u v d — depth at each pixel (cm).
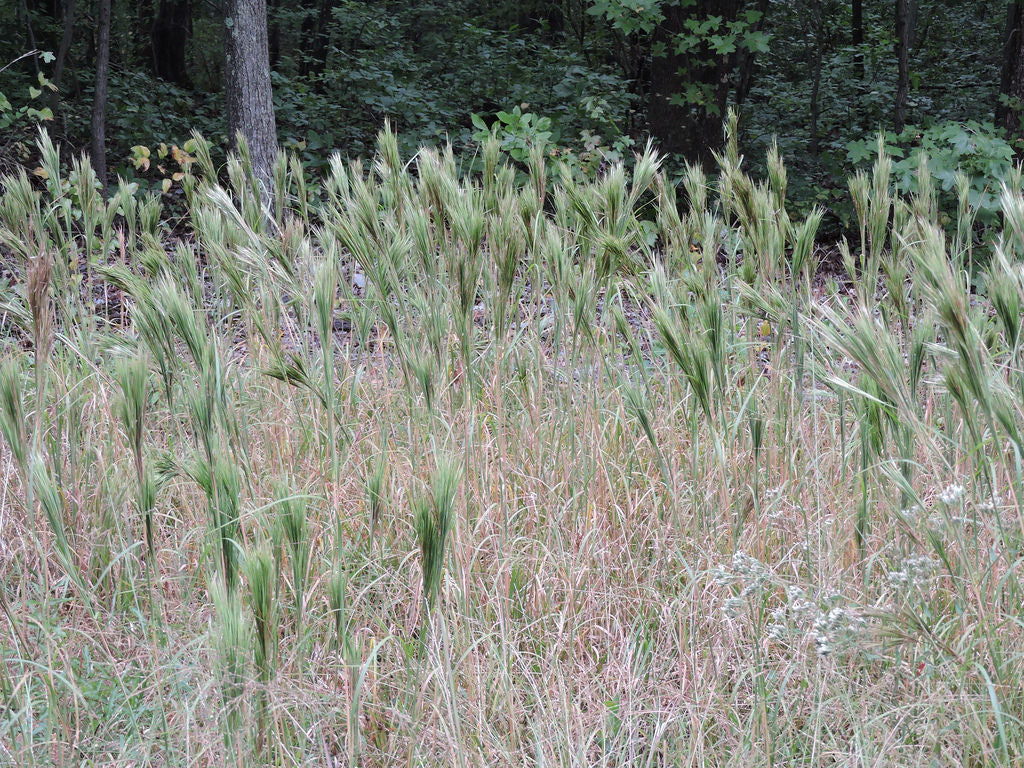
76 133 1209
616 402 379
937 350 202
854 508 296
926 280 221
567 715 230
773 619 271
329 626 256
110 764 221
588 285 316
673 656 280
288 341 429
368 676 254
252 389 383
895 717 232
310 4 2017
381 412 372
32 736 228
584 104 1069
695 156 1049
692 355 264
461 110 1326
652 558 320
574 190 343
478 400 381
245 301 313
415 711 230
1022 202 206
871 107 1316
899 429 250
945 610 264
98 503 311
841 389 288
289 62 2056
